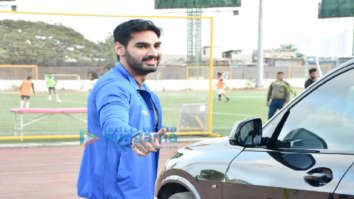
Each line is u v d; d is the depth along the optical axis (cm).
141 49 198
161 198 359
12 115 1473
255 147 269
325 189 207
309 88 254
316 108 245
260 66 3438
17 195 575
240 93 2936
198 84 1516
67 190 600
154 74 1509
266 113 1638
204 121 1036
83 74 1193
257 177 249
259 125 260
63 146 920
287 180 229
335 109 235
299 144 242
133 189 201
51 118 1420
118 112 180
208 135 1035
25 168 723
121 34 199
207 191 292
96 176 201
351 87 232
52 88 1700
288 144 248
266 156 254
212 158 297
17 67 1428
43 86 1705
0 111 1494
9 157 808
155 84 1516
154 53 200
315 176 215
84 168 206
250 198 253
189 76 1510
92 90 200
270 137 262
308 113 247
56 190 599
